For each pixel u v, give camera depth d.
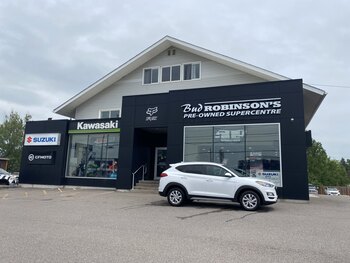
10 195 16.69
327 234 7.45
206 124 17.62
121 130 20.38
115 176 20.80
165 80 22.80
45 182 22.70
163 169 21.80
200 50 20.94
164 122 19.16
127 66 23.38
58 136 22.73
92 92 24.88
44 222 8.46
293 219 9.59
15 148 45.97
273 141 15.96
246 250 5.91
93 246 6.00
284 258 5.45
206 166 12.32
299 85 15.91
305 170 15.05
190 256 5.46
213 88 17.80
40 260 5.09
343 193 57.41
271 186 11.58
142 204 12.80
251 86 16.88
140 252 5.66
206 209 11.52
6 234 6.92
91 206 12.03
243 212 10.88
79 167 22.22
